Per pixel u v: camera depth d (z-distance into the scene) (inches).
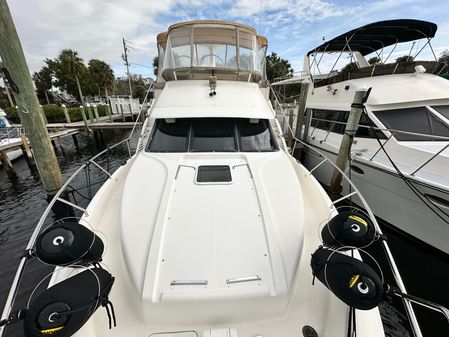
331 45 262.4
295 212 82.4
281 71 1015.6
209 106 126.6
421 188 133.3
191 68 140.1
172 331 61.3
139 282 63.2
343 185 195.6
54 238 54.9
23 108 165.3
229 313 61.7
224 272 64.9
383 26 212.2
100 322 62.9
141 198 85.6
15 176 350.9
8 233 207.3
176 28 148.0
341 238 61.9
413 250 149.3
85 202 246.1
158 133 120.5
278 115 378.6
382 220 165.8
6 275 159.2
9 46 152.6
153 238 71.0
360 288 48.3
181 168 100.0
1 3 146.3
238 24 147.9
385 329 114.7
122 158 449.4
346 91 223.3
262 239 72.8
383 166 154.0
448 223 126.3
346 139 178.5
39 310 44.1
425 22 205.3
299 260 71.2
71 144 589.6
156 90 174.7
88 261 58.8
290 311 65.7
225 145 115.7
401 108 175.5
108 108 946.1
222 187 90.0
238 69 142.9
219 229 74.7
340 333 61.8
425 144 156.6
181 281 62.6
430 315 120.3
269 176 97.3
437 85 181.5
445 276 134.8
